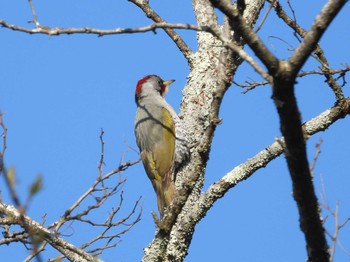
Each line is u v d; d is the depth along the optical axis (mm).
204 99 13203
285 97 7363
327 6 7195
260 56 7375
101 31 7953
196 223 11875
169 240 11648
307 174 7625
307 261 8125
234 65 10914
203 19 13594
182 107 13461
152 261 11109
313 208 7754
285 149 7648
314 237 7871
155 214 10969
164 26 7898
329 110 12945
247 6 12492
